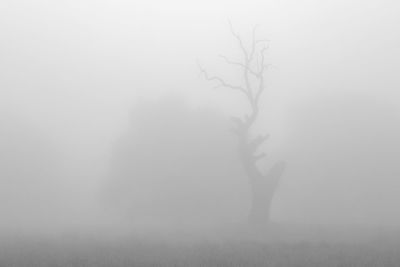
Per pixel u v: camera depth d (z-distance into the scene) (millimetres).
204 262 15500
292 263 15289
